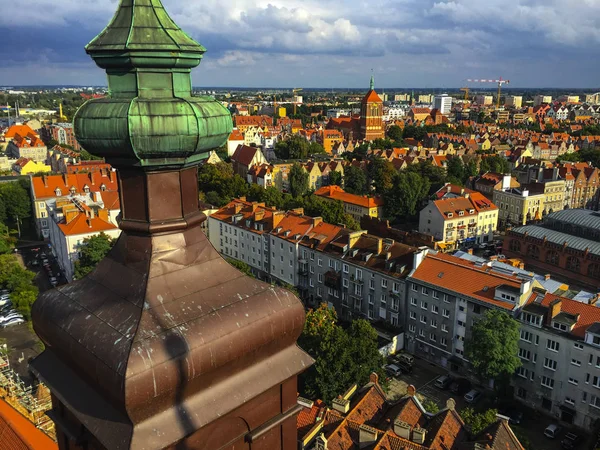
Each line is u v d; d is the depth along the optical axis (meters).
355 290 77.31
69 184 123.00
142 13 7.56
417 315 68.62
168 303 7.62
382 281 72.62
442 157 179.12
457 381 62.06
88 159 179.00
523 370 58.53
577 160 187.50
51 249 113.38
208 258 8.48
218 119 8.05
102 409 7.30
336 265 79.88
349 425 39.12
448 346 65.31
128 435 6.79
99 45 7.41
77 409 7.54
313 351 50.44
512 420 55.41
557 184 134.50
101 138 7.38
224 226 104.44
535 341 56.84
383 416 41.72
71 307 8.09
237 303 8.09
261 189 127.12
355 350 50.28
